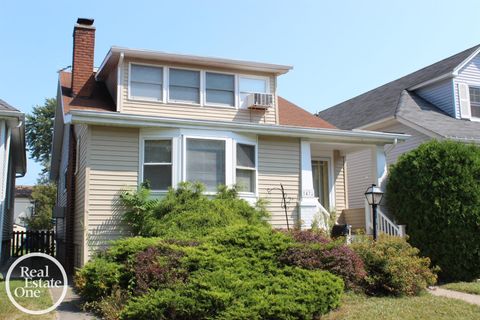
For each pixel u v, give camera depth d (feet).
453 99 61.00
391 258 31.65
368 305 27.14
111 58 45.44
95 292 26.78
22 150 59.47
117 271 26.71
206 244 27.32
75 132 47.88
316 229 38.58
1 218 40.83
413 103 62.08
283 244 28.37
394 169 44.32
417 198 40.91
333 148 52.06
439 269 34.53
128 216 36.68
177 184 37.99
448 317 24.88
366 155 61.72
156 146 39.14
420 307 26.99
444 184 39.83
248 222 35.76
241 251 27.04
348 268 29.71
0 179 41.06
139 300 22.71
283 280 24.81
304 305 22.82
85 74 50.26
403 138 47.96
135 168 38.27
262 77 50.49
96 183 36.86
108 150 37.65
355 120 67.15
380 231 41.32
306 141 45.19
